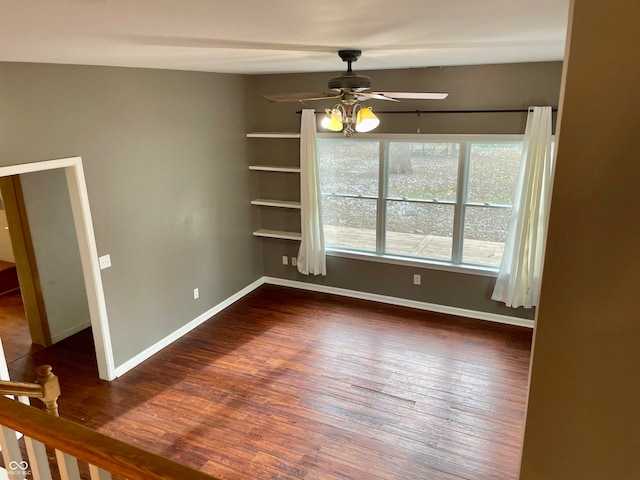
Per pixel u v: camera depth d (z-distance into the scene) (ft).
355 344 16.51
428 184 18.03
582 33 2.85
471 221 17.70
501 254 17.48
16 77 11.14
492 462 11.10
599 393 3.43
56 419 4.16
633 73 2.81
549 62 14.84
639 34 2.75
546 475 3.78
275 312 19.17
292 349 16.28
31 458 4.57
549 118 14.93
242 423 12.57
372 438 11.93
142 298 15.55
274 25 6.15
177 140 16.17
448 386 14.01
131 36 6.88
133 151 14.53
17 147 11.35
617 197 3.04
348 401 13.39
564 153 3.09
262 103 19.63
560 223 3.22
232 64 13.15
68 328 17.71
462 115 16.42
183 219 16.90
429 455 11.35
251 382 14.39
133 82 14.20
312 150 18.67
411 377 14.47
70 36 6.76
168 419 12.78
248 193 20.40
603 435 3.51
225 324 18.22
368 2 4.81
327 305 19.71
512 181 16.63
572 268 3.27
